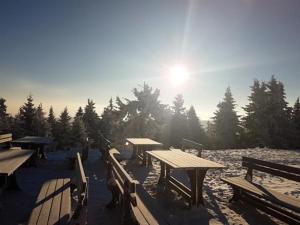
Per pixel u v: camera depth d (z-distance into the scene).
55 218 4.39
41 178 10.05
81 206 4.02
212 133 39.47
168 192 8.40
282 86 36.09
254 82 36.97
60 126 40.41
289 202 5.57
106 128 35.38
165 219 6.29
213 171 11.75
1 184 6.70
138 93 26.66
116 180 6.80
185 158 8.05
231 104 38.47
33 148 13.08
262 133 34.06
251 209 6.96
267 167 7.14
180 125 34.31
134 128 26.36
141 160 13.50
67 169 11.86
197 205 6.79
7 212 6.44
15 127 38.69
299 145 33.62
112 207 6.78
